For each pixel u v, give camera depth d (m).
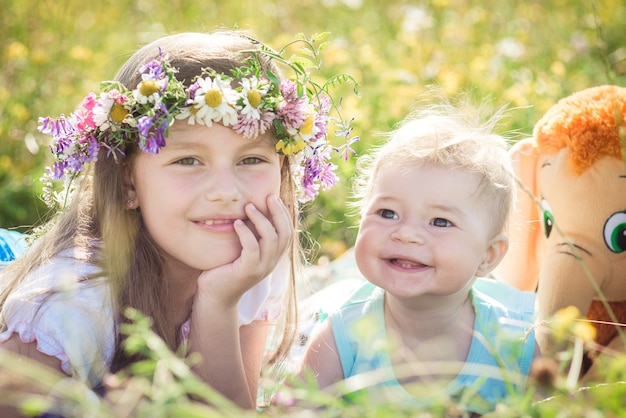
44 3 5.40
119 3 5.73
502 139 2.51
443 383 2.36
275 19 5.90
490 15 5.88
